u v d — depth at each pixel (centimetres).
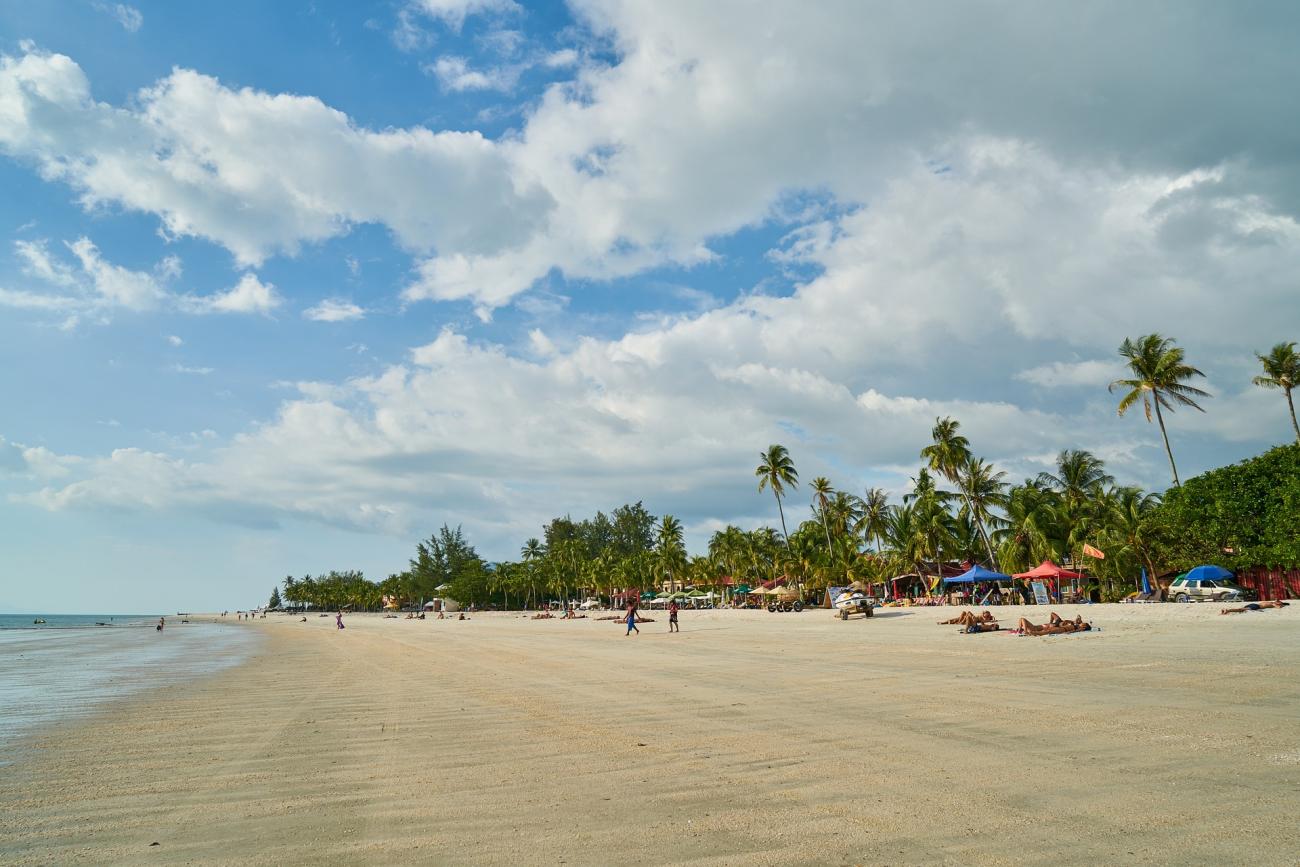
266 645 4828
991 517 6309
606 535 15750
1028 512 6153
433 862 545
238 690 1939
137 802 769
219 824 672
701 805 662
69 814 730
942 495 6600
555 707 1332
